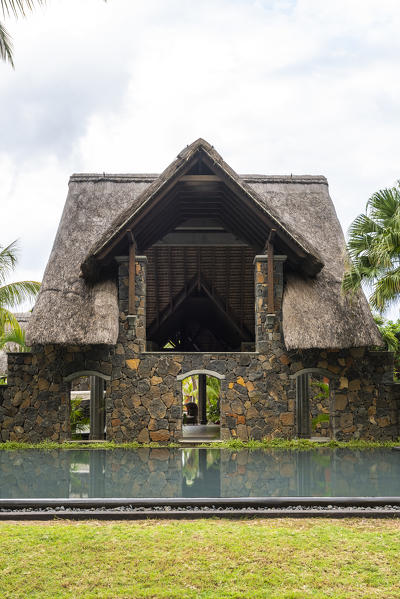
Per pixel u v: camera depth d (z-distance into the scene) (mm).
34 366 15695
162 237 18734
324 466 11445
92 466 11602
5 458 12859
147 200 14695
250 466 11492
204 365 15438
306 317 15125
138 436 15164
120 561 5602
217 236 19266
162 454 13453
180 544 5984
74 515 7137
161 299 21312
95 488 9164
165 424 15180
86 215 17891
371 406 15562
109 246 14984
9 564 5551
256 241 17203
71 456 13180
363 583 5172
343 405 15508
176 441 15094
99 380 17906
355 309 15602
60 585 5156
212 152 14891
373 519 7074
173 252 19766
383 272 13258
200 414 24531
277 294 15938
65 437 15320
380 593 4980
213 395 27953
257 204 14984
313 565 5520
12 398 15609
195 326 25156
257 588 5090
